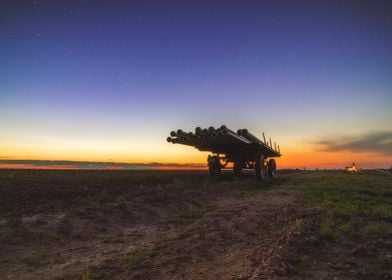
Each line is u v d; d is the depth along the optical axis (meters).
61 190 20.00
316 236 9.59
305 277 6.91
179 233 10.69
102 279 7.21
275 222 11.70
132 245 9.82
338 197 17.44
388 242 9.27
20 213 12.73
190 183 23.81
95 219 12.02
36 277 7.46
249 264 7.59
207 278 6.95
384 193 19.97
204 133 22.14
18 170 43.28
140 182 26.11
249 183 24.55
